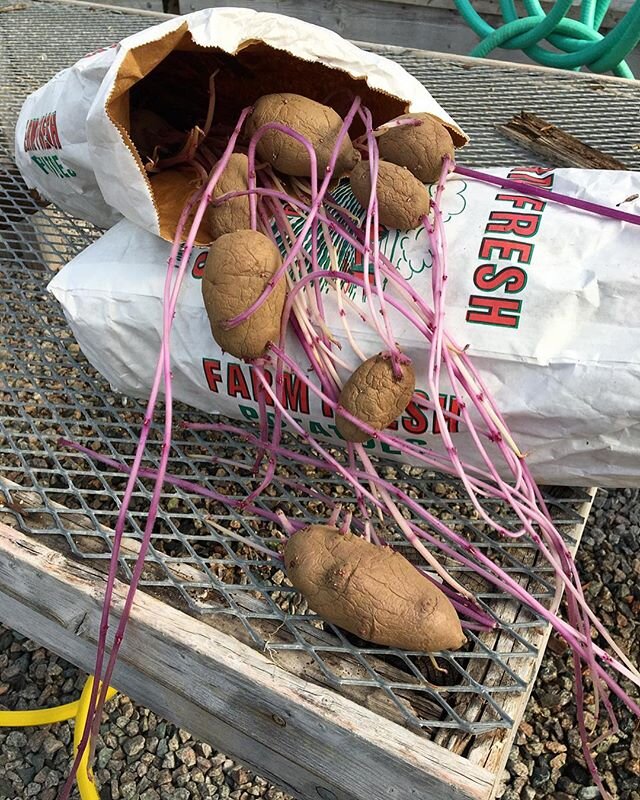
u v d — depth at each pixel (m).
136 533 0.50
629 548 0.92
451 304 0.46
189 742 0.77
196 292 0.52
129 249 0.56
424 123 0.50
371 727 0.39
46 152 0.66
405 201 0.46
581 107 0.95
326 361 0.47
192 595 0.47
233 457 0.63
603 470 0.48
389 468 0.72
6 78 1.03
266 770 0.49
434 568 0.46
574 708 0.79
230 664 0.43
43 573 0.48
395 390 0.44
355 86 0.56
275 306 0.45
